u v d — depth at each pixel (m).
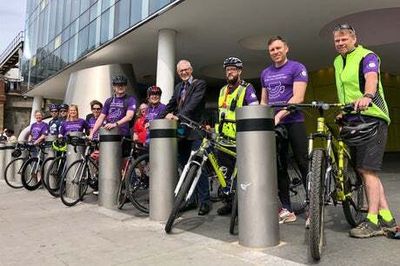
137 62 15.96
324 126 3.34
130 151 5.82
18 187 8.40
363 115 3.40
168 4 10.09
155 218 4.56
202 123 4.67
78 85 14.76
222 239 3.70
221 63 15.91
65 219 4.91
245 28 11.73
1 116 27.36
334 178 3.40
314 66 16.77
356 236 3.48
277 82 4.21
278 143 4.25
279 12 10.41
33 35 23.62
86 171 6.21
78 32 16.31
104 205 5.64
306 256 3.07
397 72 18.88
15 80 29.03
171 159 4.60
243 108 3.47
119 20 12.73
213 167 4.29
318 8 10.16
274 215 3.42
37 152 8.40
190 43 13.17
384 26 10.66
